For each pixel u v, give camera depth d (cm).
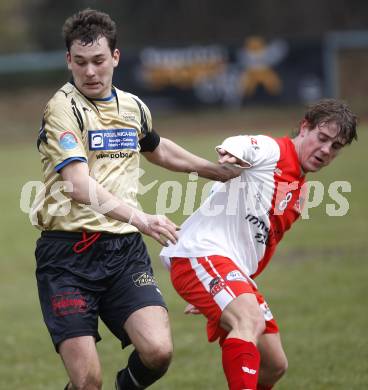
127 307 1642
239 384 1585
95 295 1653
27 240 4738
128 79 10438
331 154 1736
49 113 1628
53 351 2655
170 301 3294
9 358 2570
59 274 1644
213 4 15188
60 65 12544
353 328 2716
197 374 2298
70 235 1653
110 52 1636
